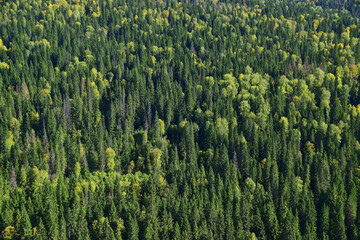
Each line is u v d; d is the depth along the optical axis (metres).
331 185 170.12
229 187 164.12
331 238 149.88
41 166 169.62
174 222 150.50
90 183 163.62
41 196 151.75
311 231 148.88
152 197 153.88
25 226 138.38
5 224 141.38
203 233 143.75
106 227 139.38
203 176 175.00
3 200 150.88
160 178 172.75
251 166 180.50
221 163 179.62
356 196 163.88
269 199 159.50
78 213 146.62
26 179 164.12
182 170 175.25
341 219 149.88
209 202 155.62
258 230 150.25
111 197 158.00
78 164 173.00
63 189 155.25
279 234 147.38
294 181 169.38
